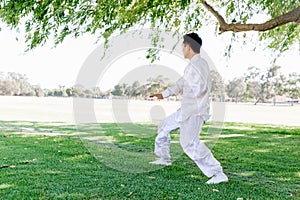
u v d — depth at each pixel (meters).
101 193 3.21
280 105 36.34
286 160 5.16
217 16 6.24
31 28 5.45
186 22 7.29
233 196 3.22
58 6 4.84
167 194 3.23
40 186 3.40
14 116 14.55
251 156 5.46
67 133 8.17
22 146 5.94
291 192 3.44
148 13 5.78
